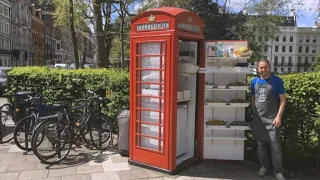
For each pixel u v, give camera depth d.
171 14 4.27
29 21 75.50
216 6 21.33
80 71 7.29
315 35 92.94
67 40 105.44
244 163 5.13
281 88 4.32
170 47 4.31
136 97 4.79
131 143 4.94
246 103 4.84
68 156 5.35
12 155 5.38
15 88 7.55
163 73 4.43
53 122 5.03
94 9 13.56
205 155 5.12
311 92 4.66
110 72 7.09
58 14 17.09
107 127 5.92
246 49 4.74
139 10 15.00
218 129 5.04
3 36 59.12
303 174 4.74
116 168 4.79
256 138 4.51
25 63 70.94
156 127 4.66
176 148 4.67
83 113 5.73
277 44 93.25
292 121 4.80
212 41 4.87
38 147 4.91
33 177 4.42
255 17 23.89
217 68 4.73
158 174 4.55
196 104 5.12
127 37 17.12
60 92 7.31
